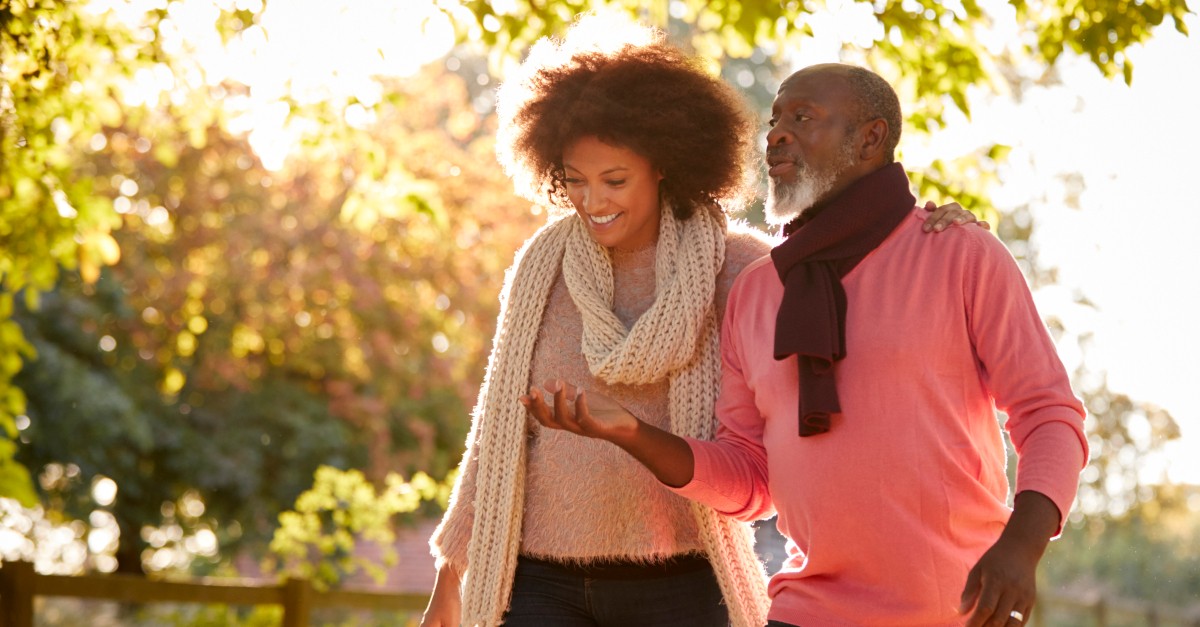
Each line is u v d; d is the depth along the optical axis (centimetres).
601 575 310
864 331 264
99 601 634
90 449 1426
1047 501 239
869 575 263
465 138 1622
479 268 1458
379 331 1480
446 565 335
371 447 1528
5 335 743
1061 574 2377
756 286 293
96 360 1483
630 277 322
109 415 1404
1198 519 2331
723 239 319
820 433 266
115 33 617
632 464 307
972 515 260
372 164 702
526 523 317
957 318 262
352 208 718
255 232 1420
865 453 261
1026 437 252
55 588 620
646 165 310
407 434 1562
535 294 325
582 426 262
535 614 313
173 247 1437
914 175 595
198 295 1436
